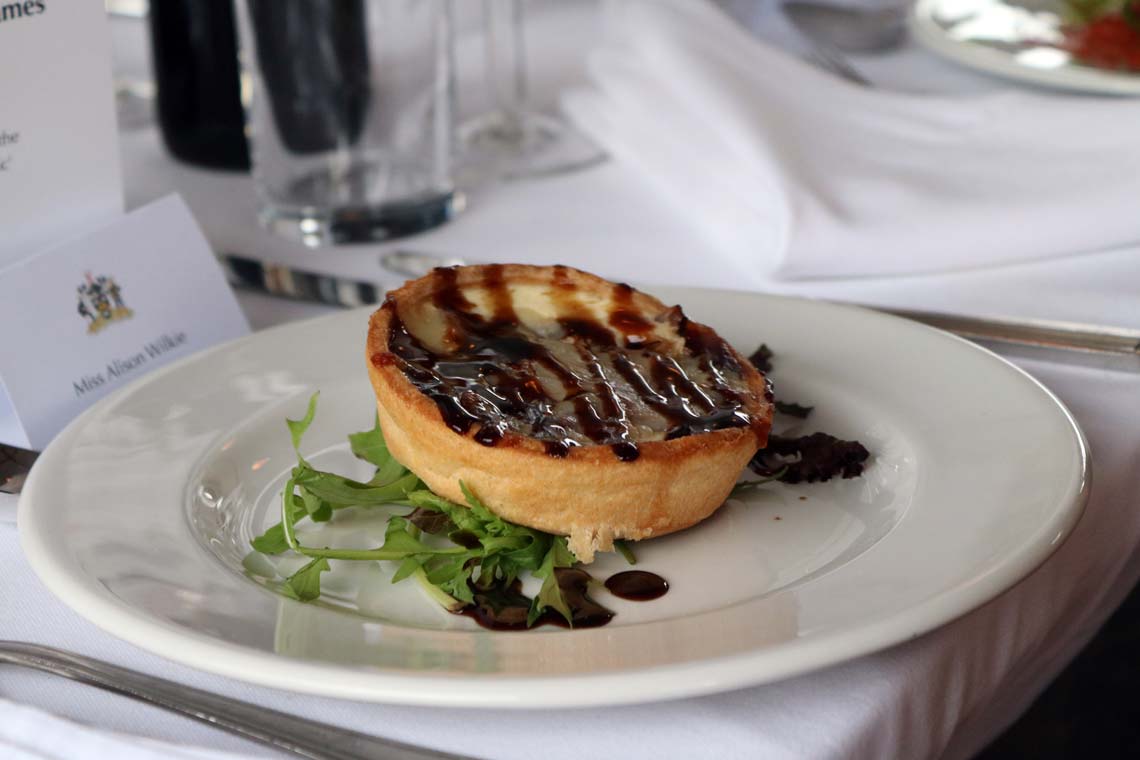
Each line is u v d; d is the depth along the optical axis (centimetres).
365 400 77
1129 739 103
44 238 78
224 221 92
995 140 94
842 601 64
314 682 58
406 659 61
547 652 61
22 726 59
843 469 73
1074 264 86
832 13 113
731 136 91
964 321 80
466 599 68
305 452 75
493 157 100
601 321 75
